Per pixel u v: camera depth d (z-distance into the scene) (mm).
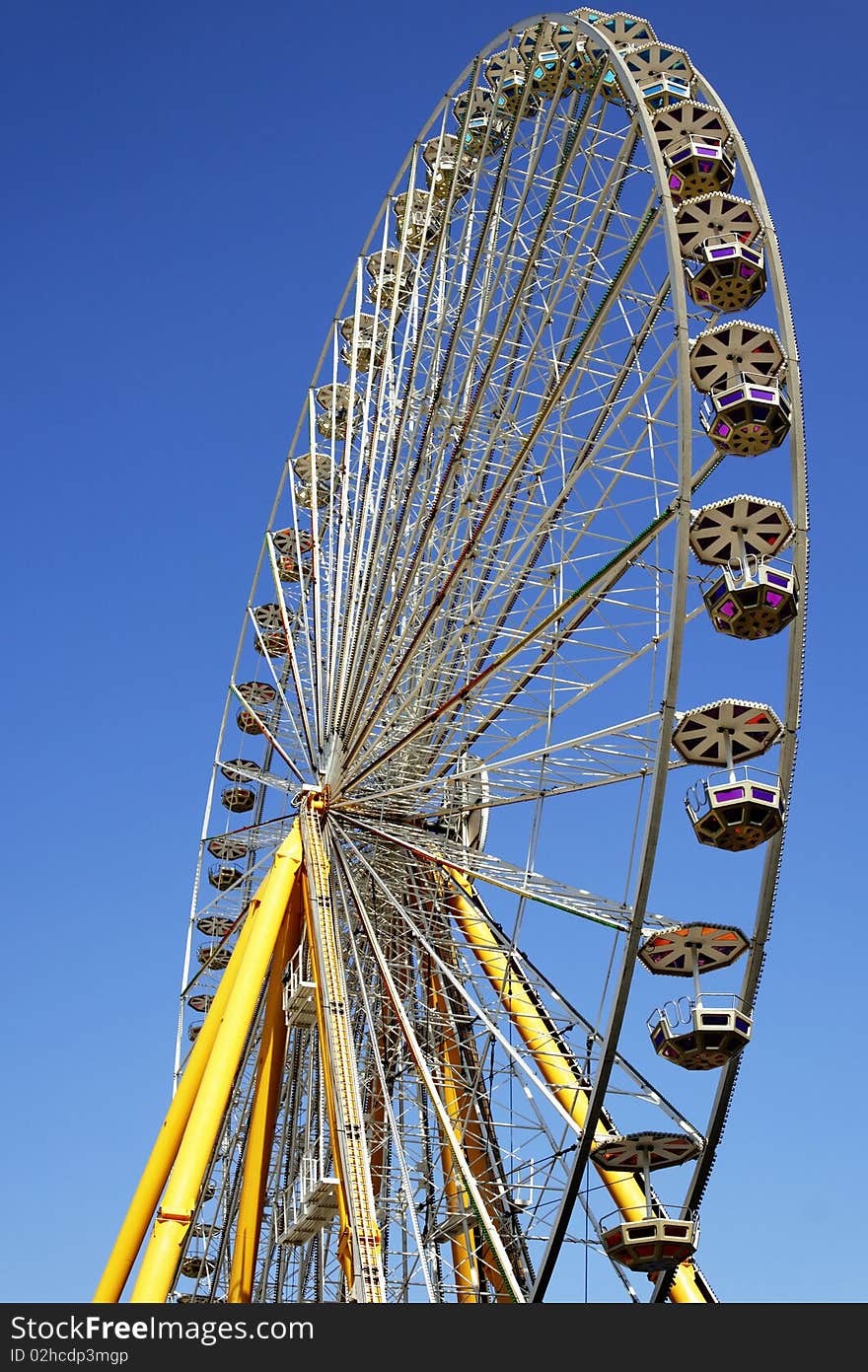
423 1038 29375
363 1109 26672
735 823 22688
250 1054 32406
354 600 31609
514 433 28516
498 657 26781
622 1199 26328
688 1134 23188
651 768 24484
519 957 27719
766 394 23578
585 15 28531
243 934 30812
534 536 27906
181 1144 28234
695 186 26609
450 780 29547
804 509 23812
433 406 28922
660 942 23375
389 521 30562
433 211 35438
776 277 25078
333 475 35625
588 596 26875
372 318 38812
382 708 28875
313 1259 28734
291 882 30578
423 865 30719
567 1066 26984
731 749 23141
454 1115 28406
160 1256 25031
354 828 31609
